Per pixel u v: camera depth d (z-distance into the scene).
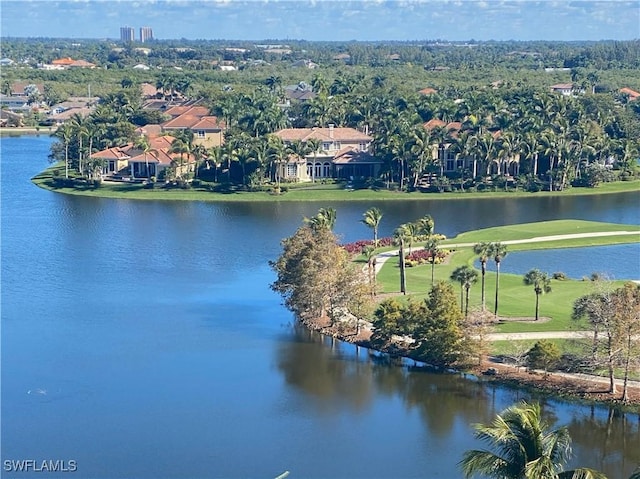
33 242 194.12
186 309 145.88
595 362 110.19
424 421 104.62
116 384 114.19
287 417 105.50
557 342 122.00
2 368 118.88
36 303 148.25
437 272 163.38
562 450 63.56
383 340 126.44
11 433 100.94
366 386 114.25
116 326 136.62
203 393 111.75
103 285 160.00
